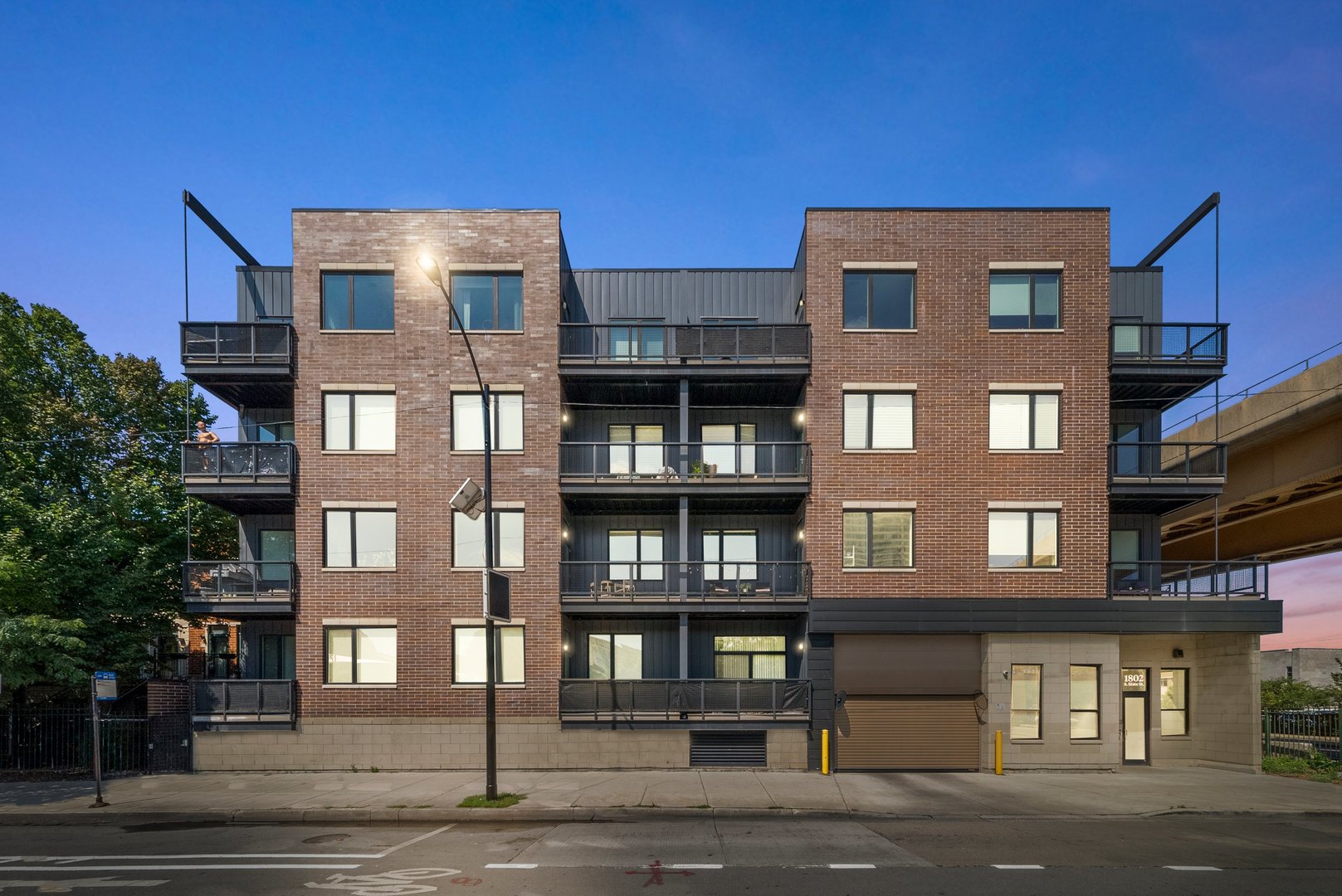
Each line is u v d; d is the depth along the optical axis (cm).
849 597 1830
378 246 1923
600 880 963
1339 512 2819
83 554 2036
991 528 1869
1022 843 1161
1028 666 1819
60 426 2333
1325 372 2125
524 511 1873
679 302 2095
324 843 1167
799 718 1786
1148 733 1952
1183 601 1820
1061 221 1916
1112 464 1875
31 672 1834
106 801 1448
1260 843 1171
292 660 1966
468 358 1908
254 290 2028
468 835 1216
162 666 2508
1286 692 3145
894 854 1092
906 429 1892
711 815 1359
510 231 1927
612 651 1973
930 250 1916
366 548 1877
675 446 1961
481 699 1814
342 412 1908
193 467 1861
